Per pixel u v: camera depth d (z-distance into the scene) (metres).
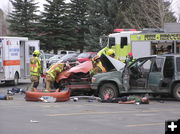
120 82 20.75
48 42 77.56
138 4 54.28
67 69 22.97
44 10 78.19
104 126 12.38
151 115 15.09
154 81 20.58
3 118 13.98
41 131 11.39
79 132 11.28
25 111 16.02
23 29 77.62
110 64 22.70
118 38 31.91
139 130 11.71
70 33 80.00
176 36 29.45
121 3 58.38
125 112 15.99
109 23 58.47
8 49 30.91
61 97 20.33
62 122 13.13
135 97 19.91
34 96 20.27
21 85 33.06
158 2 49.50
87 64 22.88
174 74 20.50
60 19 78.44
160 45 29.91
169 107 18.06
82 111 16.19
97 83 21.03
